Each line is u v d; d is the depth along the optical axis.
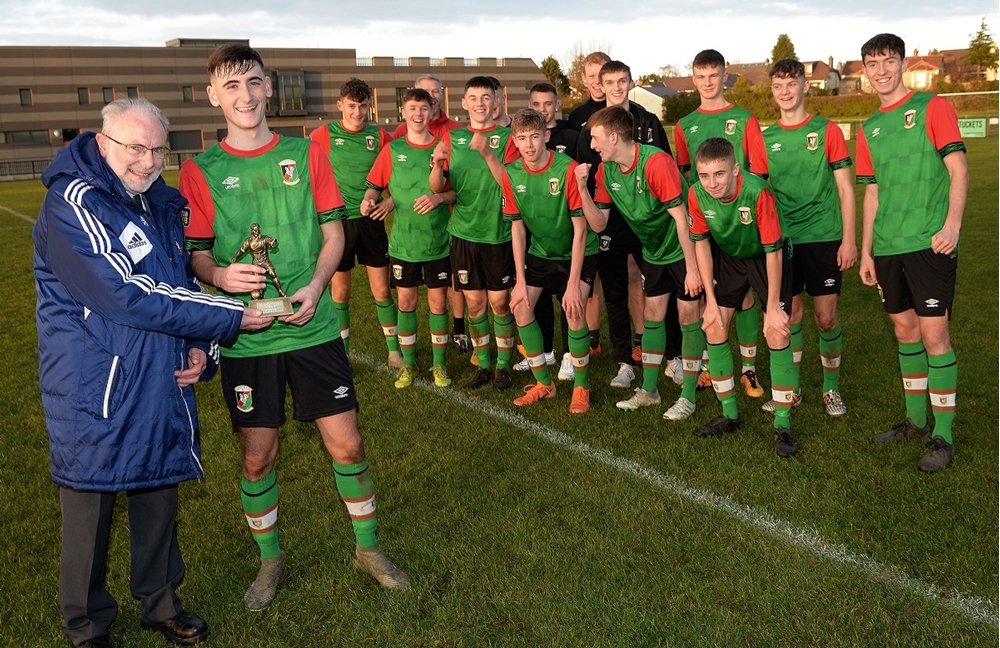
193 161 2.75
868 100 39.53
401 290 5.29
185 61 49.75
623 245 5.13
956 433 4.16
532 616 2.74
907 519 3.28
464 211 5.08
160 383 2.43
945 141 3.66
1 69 44.75
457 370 5.79
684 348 4.64
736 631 2.60
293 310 2.62
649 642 2.58
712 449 4.14
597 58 6.00
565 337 5.88
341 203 2.88
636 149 4.34
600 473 3.86
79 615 2.55
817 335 6.26
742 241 3.97
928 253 3.78
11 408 5.07
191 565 3.18
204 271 2.72
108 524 2.53
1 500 3.74
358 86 5.59
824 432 4.29
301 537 3.36
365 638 2.67
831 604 2.74
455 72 58.28
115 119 2.30
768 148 4.54
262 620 2.81
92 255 2.24
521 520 3.41
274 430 2.86
